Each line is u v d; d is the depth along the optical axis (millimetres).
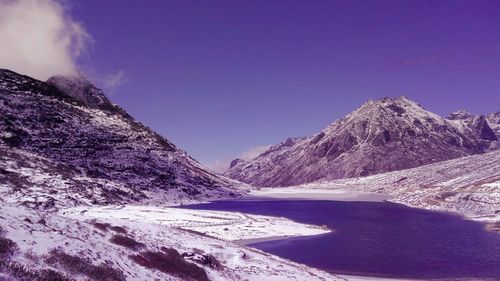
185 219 93312
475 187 156750
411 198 182500
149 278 27031
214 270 37750
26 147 145000
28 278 17672
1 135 145375
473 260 63500
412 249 72500
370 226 103375
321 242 78625
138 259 30312
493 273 55344
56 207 87750
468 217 122875
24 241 22125
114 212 92000
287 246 74188
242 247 53031
